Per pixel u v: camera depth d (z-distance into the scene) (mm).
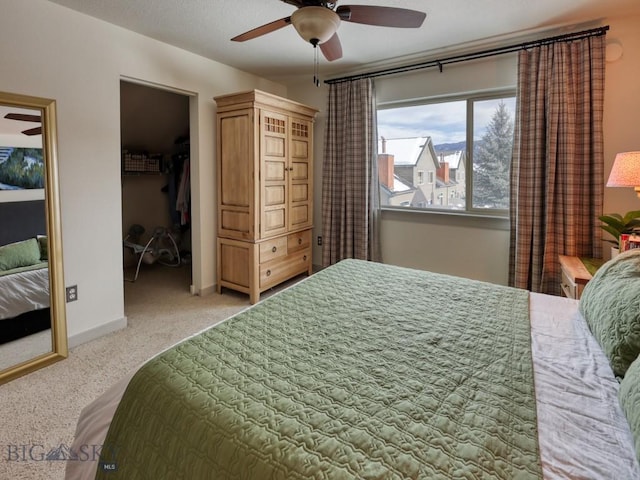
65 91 2410
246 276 3479
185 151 4934
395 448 792
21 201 2219
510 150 3246
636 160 2154
